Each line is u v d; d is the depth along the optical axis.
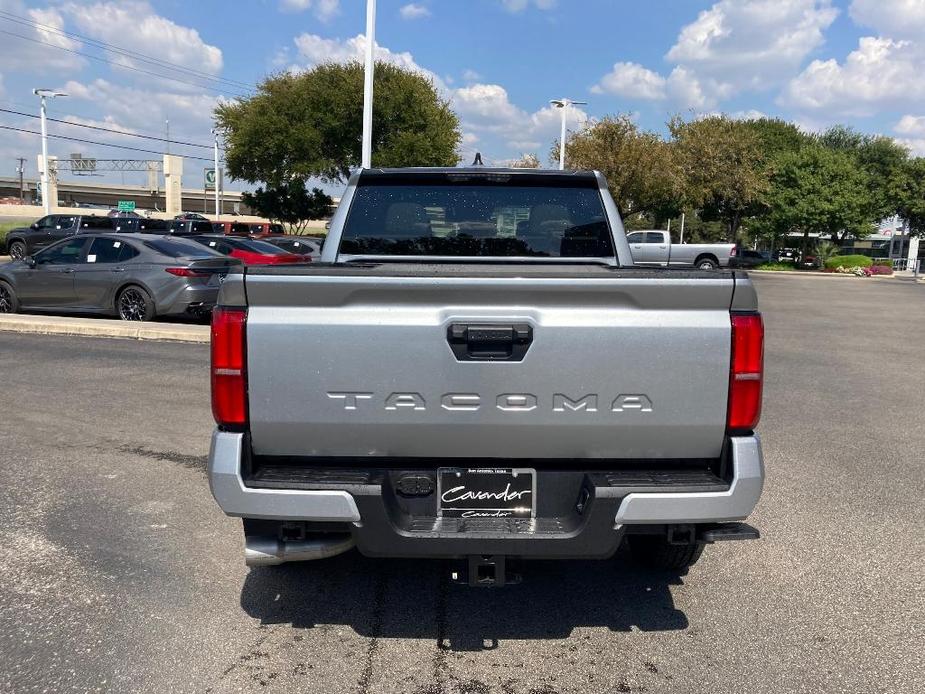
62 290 13.09
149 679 3.11
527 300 3.00
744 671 3.22
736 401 3.04
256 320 3.00
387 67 39.25
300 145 37.31
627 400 3.03
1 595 3.82
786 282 34.31
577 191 4.62
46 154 51.66
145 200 117.44
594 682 3.13
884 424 7.64
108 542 4.46
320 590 3.94
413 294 2.99
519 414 3.03
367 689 3.07
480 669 3.23
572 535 3.02
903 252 70.12
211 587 3.94
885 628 3.59
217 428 3.12
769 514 5.09
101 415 7.27
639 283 2.98
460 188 4.60
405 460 3.15
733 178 44.66
